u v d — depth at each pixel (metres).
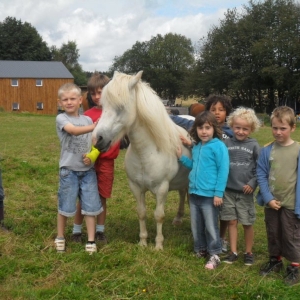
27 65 41.47
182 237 4.47
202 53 40.00
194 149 3.85
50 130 17.62
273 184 3.48
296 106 36.78
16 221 4.75
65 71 41.75
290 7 35.88
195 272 3.46
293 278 3.37
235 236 3.84
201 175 3.70
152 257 3.65
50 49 69.19
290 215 3.41
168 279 3.27
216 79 38.75
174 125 4.05
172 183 4.17
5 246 3.82
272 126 3.46
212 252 3.73
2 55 58.16
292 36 34.31
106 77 4.12
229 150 3.79
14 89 39.66
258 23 36.94
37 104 40.53
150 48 66.56
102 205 4.23
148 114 3.52
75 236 4.21
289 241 3.41
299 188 3.35
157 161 3.74
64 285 3.12
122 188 6.84
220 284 3.28
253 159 3.75
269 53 34.94
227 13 38.97
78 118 3.85
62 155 3.82
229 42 37.41
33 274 3.33
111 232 4.57
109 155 4.06
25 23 60.44
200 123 3.67
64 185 3.78
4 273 3.29
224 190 3.65
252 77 36.19
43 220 4.74
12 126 19.23
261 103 38.59
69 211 3.79
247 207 3.74
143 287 3.12
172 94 64.56
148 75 64.56
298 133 18.80
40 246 3.90
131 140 3.69
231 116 3.81
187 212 5.63
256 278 3.43
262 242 4.44
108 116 3.37
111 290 3.07
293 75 34.53
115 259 3.54
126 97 3.37
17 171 7.52
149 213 5.53
